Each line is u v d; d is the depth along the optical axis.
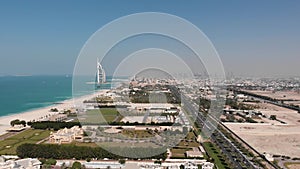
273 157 79.12
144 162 69.38
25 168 63.59
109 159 71.81
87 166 66.81
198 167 68.38
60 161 71.19
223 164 72.69
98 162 68.94
